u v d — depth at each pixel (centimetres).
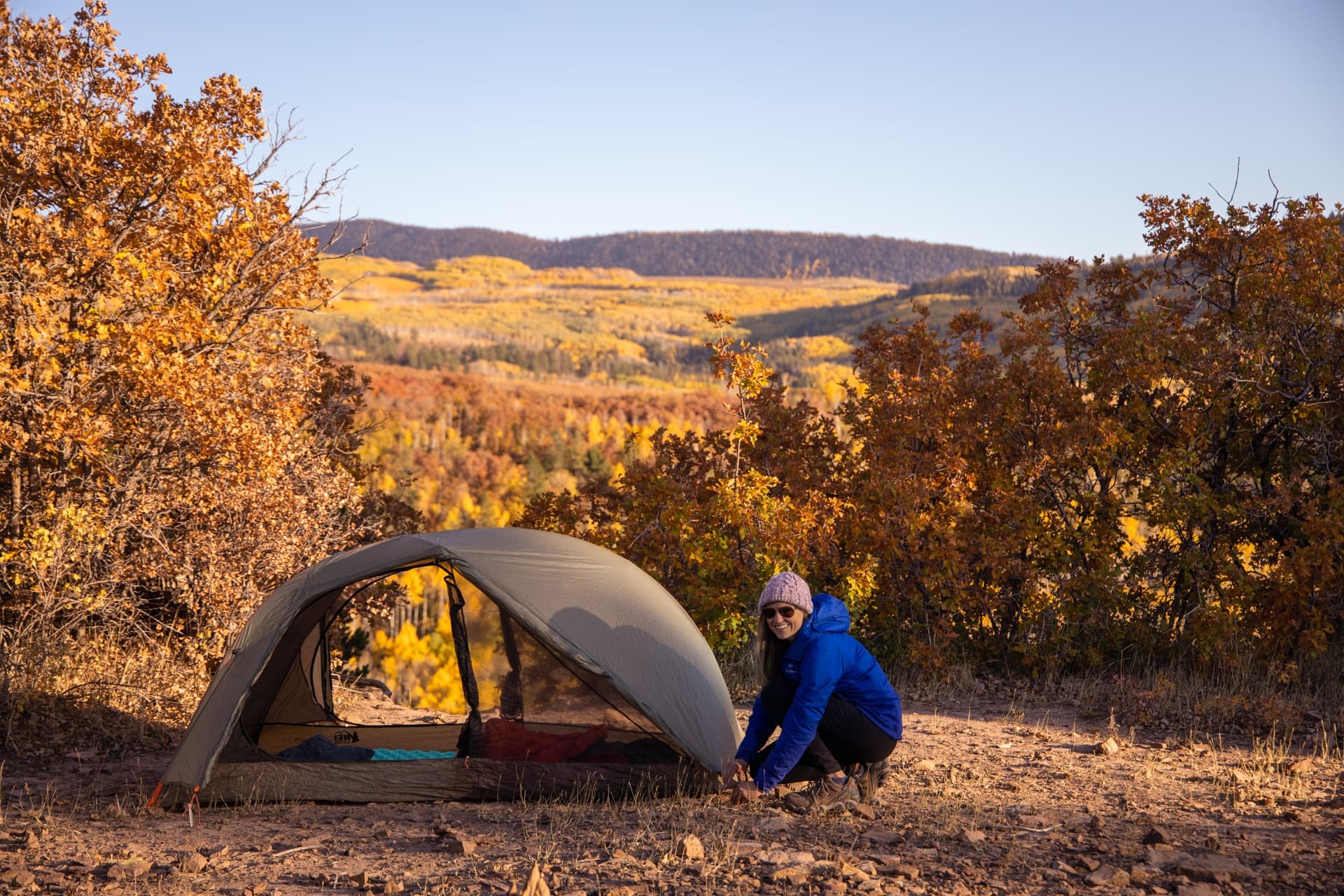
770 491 1084
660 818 479
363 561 580
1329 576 819
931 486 947
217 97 912
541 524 1217
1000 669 952
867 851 415
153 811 517
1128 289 1018
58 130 853
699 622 1020
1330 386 905
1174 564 926
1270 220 948
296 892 381
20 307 796
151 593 945
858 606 959
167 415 895
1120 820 460
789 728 484
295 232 995
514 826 477
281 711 724
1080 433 909
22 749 643
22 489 859
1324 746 611
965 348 1011
